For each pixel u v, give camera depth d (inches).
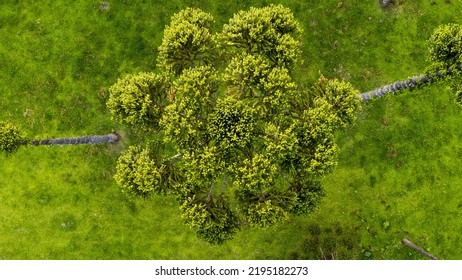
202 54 764.0
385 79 959.6
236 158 717.3
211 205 764.0
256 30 719.1
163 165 748.6
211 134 695.1
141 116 726.5
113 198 976.9
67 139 962.7
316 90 759.1
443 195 951.6
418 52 959.6
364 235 959.0
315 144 727.1
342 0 976.3
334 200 964.0
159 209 976.9
